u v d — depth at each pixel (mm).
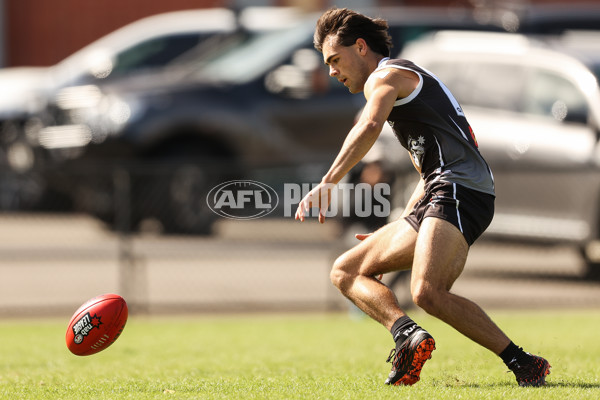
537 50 42125
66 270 42719
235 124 46719
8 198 43344
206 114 46375
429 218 17484
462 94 42719
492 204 17969
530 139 40656
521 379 18203
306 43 48625
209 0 82312
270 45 49406
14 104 49062
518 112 41531
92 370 22875
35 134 47188
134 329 31922
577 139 39969
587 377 20016
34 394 18469
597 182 39031
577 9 54125
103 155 45625
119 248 37438
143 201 39875
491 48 42969
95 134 45594
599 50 42750
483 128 41625
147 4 83000
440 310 17391
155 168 38344
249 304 36594
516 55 42312
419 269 17344
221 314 36188
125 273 37500
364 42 18281
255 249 39406
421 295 17312
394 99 17484
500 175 40719
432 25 51062
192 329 31844
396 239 18125
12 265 43969
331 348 27172
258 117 47094
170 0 82812
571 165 39781
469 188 17594
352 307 34344
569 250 43688
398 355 17859
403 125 17906
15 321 34438
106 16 83562
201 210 39281
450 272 17359
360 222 35062
